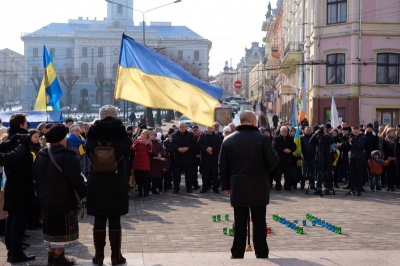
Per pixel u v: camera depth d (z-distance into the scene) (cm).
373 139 1902
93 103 11919
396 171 1830
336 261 737
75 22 12788
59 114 2066
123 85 1032
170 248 950
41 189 748
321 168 1736
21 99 13788
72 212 759
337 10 4009
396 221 1234
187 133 1820
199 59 12331
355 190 1862
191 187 1820
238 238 779
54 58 12044
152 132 1738
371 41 3912
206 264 721
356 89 3909
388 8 3894
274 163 763
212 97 1030
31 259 851
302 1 4988
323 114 4050
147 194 1711
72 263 779
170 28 12838
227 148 773
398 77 3925
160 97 1025
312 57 4209
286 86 5225
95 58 12006
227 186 788
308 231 1106
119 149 739
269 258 758
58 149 750
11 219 851
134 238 1038
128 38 1044
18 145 838
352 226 1167
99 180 734
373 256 784
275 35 9025
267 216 1307
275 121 4581
